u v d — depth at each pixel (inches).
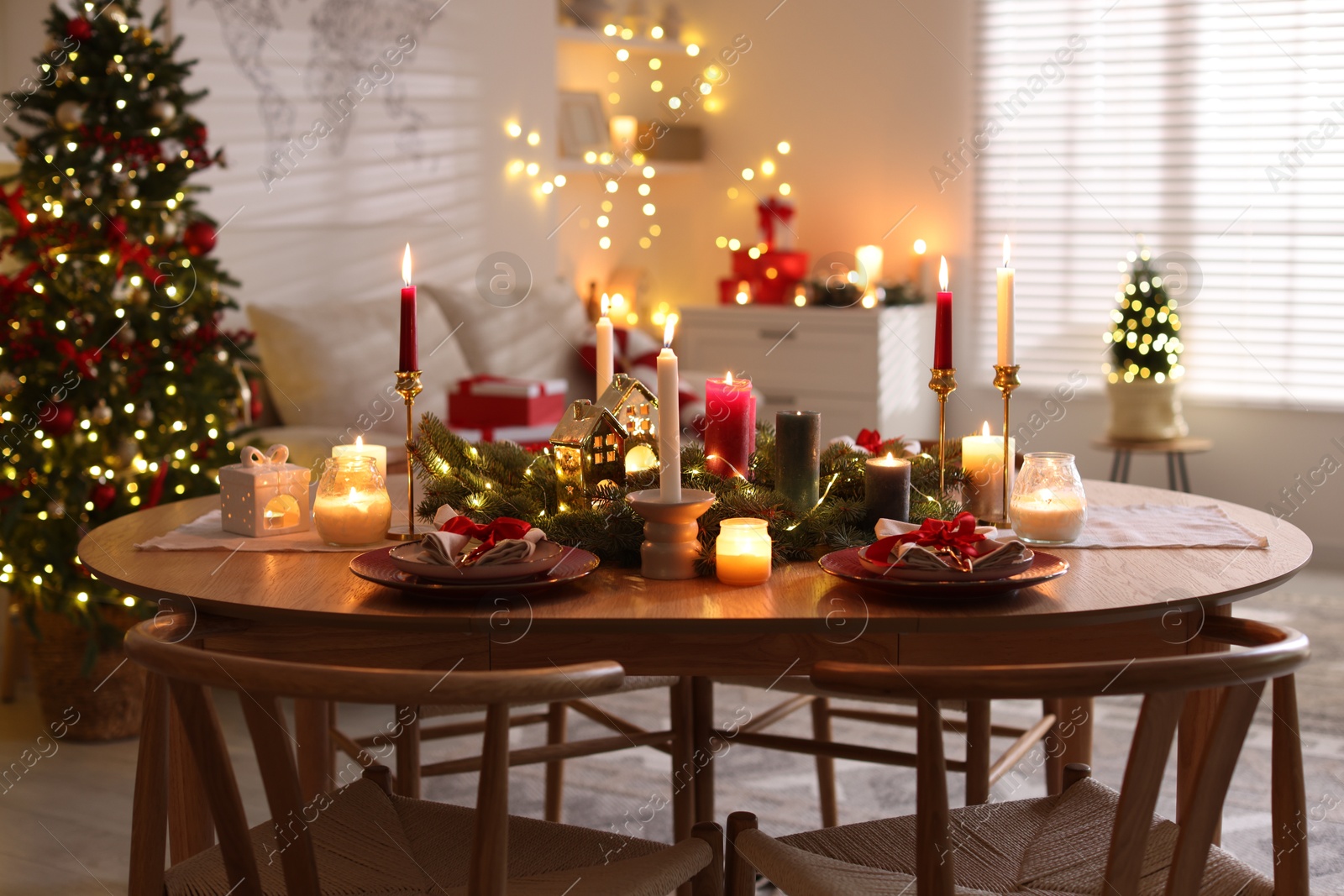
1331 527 171.9
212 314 113.2
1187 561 59.6
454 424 142.9
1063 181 185.2
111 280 106.4
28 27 132.0
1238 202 174.4
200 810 63.6
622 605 53.1
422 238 169.3
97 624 103.9
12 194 106.2
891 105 196.1
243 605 52.6
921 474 70.1
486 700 41.3
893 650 53.3
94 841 89.7
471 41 174.2
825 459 70.5
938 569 52.2
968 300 193.6
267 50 148.6
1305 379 172.1
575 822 91.9
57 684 108.6
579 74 200.2
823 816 87.1
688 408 151.9
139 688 110.8
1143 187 180.1
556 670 42.4
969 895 48.8
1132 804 43.5
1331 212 168.9
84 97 107.0
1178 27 175.3
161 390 106.7
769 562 57.5
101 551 62.8
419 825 56.3
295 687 41.8
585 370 170.9
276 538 65.5
